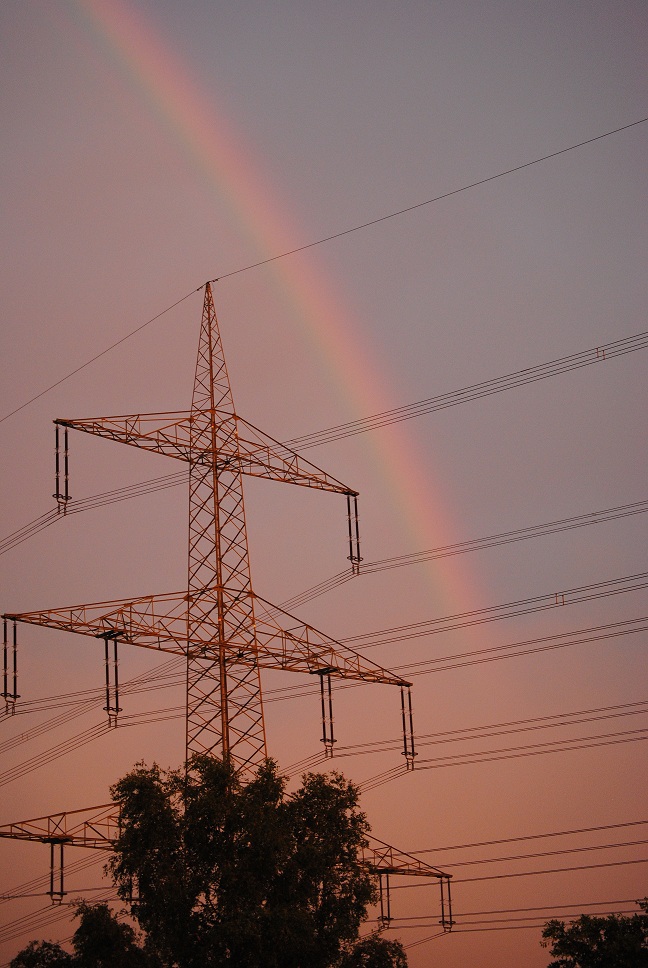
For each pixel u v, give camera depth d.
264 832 78.94
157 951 81.31
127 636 93.12
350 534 104.06
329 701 96.62
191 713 93.06
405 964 80.94
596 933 81.19
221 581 96.00
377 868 89.06
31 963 100.06
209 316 104.69
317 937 78.19
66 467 100.56
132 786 82.06
